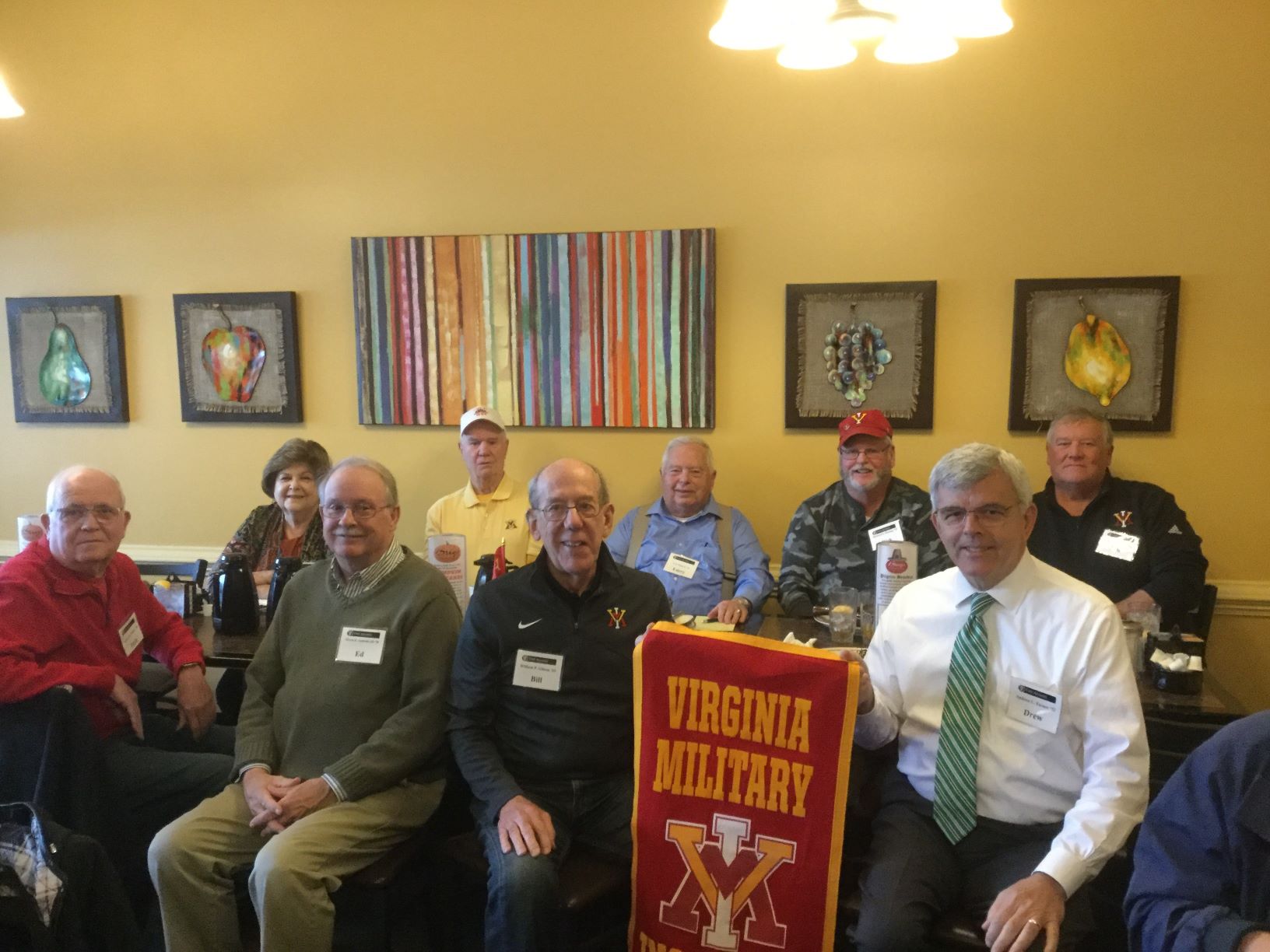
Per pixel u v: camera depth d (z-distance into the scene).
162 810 2.48
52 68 4.02
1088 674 1.86
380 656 2.29
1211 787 1.27
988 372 3.48
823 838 1.88
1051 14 3.33
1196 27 3.24
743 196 3.58
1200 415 3.37
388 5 3.74
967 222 3.45
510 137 3.71
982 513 1.89
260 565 3.40
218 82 3.90
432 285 3.79
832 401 3.56
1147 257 3.35
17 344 4.14
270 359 3.95
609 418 3.73
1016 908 1.68
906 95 3.44
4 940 1.65
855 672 1.87
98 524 2.49
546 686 2.18
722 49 3.53
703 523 3.39
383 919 2.28
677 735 1.95
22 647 2.38
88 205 4.06
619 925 2.24
